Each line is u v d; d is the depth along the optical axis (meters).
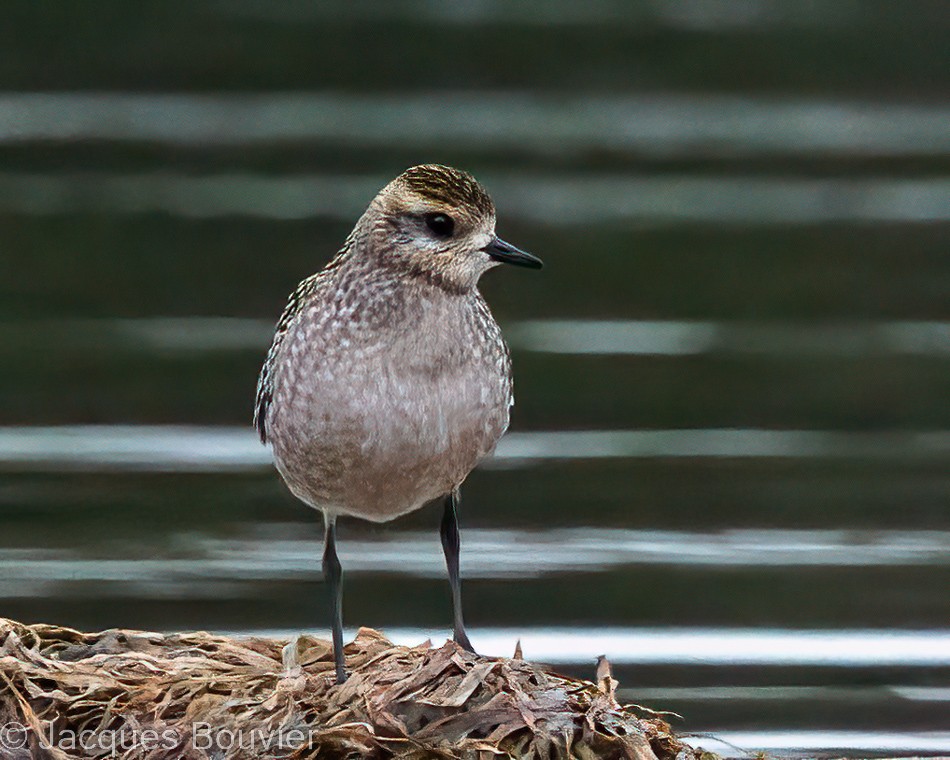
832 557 14.48
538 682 9.19
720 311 19.62
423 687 9.08
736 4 24.12
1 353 18.06
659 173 22.22
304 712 9.16
